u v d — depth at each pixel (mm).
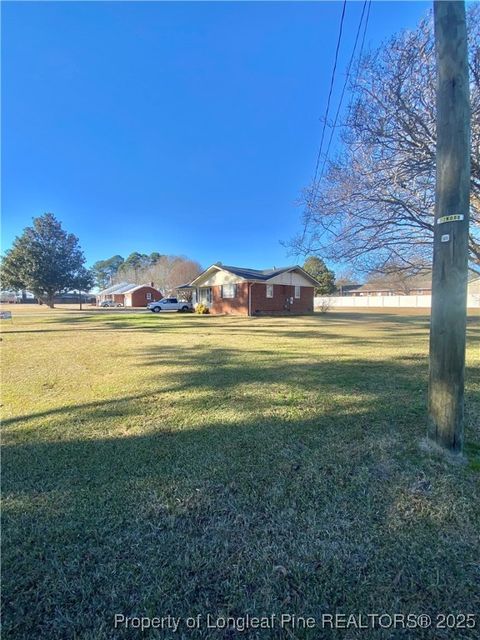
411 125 5602
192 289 27969
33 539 1840
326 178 7297
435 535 1827
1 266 38594
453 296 2537
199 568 1636
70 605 1458
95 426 3416
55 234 40656
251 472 2504
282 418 3566
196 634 1329
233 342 9328
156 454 2803
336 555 1702
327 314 23984
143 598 1483
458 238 2459
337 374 5418
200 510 2076
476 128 5098
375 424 3346
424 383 4809
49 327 14320
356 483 2340
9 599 1487
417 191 6285
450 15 2410
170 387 4797
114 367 6156
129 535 1866
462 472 2414
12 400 4258
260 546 1771
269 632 1335
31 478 2453
